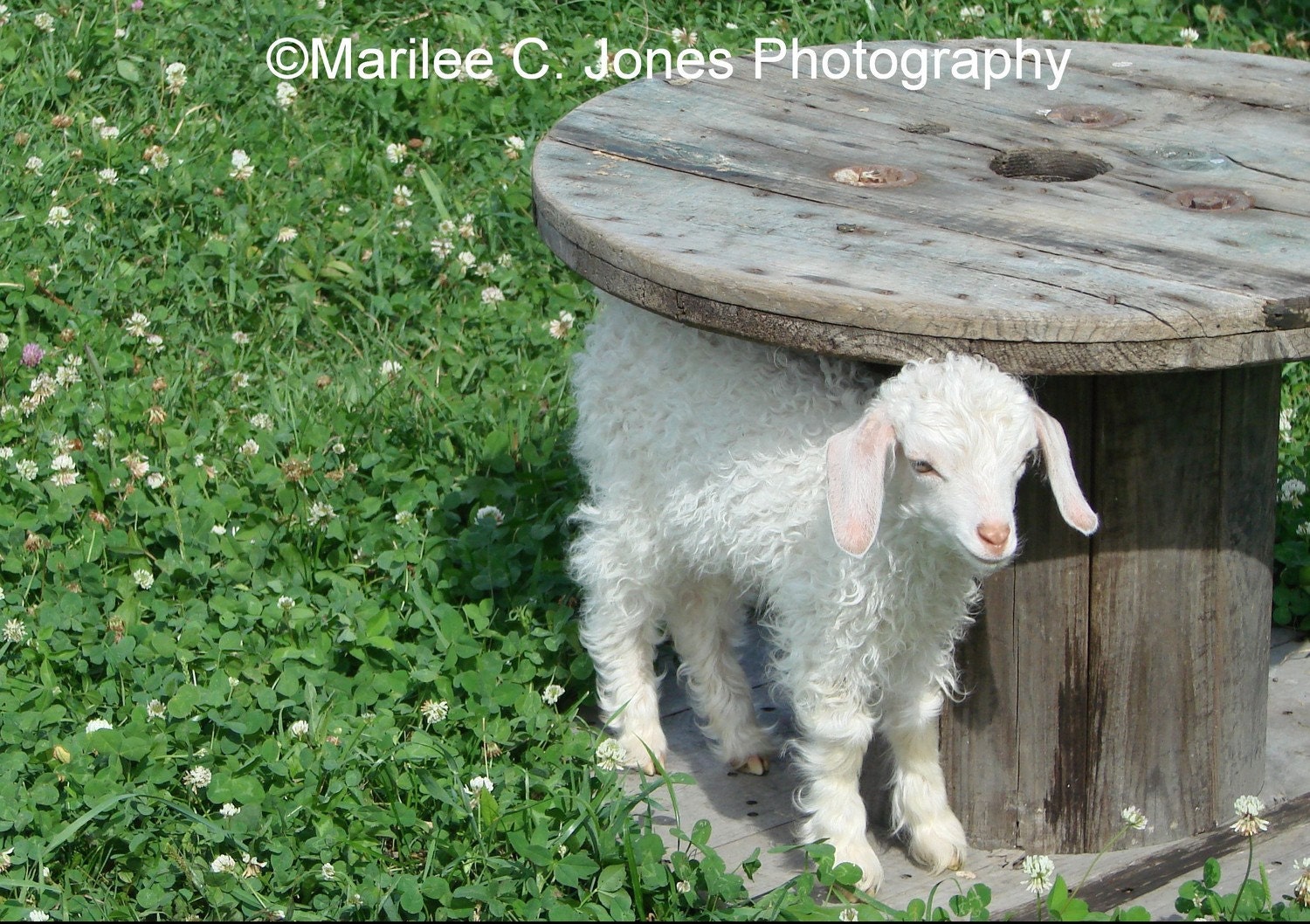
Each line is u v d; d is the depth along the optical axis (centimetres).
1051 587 515
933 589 477
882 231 491
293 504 679
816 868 518
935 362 436
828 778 514
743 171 545
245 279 852
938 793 533
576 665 608
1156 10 1152
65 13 1020
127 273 840
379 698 581
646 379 521
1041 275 453
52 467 674
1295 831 561
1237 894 483
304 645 605
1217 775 544
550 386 789
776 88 636
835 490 434
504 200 919
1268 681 600
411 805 530
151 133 939
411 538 668
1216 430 506
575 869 491
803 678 504
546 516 679
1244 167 545
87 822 505
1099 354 426
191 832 511
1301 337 433
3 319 794
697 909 492
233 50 1030
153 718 552
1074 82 642
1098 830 539
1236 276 448
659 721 617
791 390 487
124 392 749
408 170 953
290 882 494
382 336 832
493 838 511
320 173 941
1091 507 502
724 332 459
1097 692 524
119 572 646
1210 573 520
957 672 532
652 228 493
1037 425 445
